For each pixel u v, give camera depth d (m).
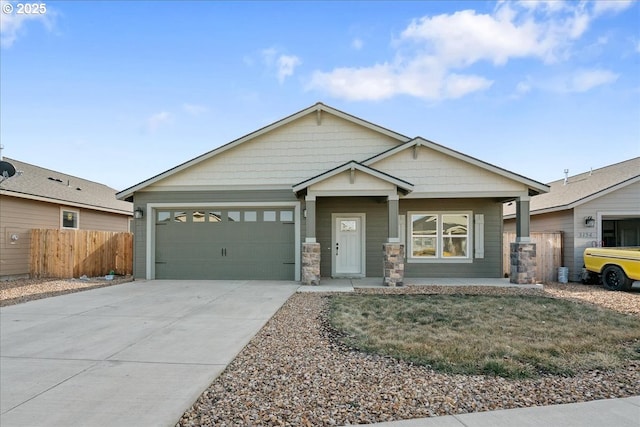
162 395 3.67
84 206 16.19
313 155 12.55
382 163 11.88
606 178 14.20
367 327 6.18
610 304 8.40
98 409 3.39
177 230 12.55
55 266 13.13
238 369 4.36
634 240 15.30
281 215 12.41
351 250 13.09
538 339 5.44
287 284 11.27
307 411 3.32
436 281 11.91
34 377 4.14
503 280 12.18
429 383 3.91
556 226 13.73
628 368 4.36
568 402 3.50
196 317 7.04
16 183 13.77
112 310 7.68
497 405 3.44
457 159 11.70
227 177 12.52
